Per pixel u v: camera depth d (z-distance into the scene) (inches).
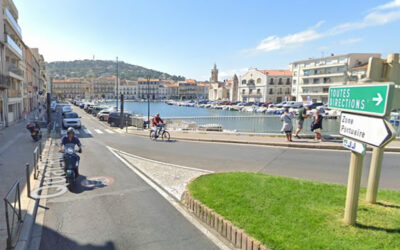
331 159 376.8
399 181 265.9
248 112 2484.0
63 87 5880.9
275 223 152.4
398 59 172.1
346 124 146.2
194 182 237.5
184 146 509.4
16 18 1408.7
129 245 151.4
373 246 125.0
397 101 167.2
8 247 142.2
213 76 5334.6
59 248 149.6
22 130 773.3
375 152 178.4
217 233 163.8
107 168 332.2
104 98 5753.0
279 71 3353.8
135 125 945.5
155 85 6378.0
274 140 525.7
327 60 2546.8
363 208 170.6
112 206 208.7
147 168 331.6
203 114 2383.1
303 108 537.3
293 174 296.8
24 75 1438.2
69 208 204.7
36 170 299.6
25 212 192.4
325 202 182.9
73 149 272.5
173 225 175.6
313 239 133.1
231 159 382.6
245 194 200.7
